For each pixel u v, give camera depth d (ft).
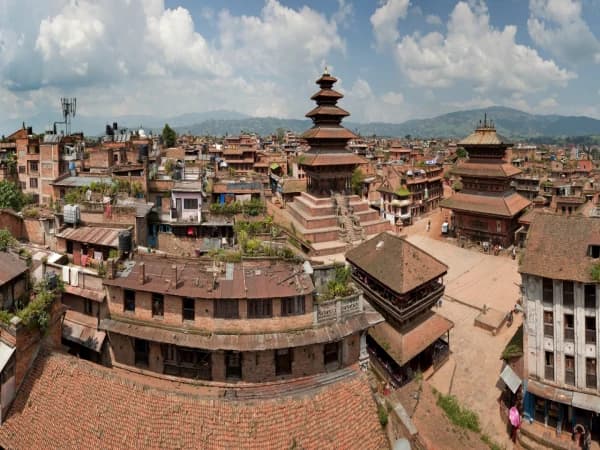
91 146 314.55
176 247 172.24
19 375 80.89
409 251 150.10
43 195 254.88
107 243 133.08
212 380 99.81
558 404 116.06
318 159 272.31
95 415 75.05
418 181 374.02
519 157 558.15
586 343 112.06
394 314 137.69
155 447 70.28
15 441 73.92
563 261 115.65
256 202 189.98
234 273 104.17
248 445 70.59
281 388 98.89
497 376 147.33
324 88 289.12
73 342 109.40
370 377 91.97
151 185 191.83
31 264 110.11
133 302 104.58
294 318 100.37
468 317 192.75
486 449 90.27
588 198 329.93
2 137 383.04
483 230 293.23
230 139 610.24
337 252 240.32
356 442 74.43
